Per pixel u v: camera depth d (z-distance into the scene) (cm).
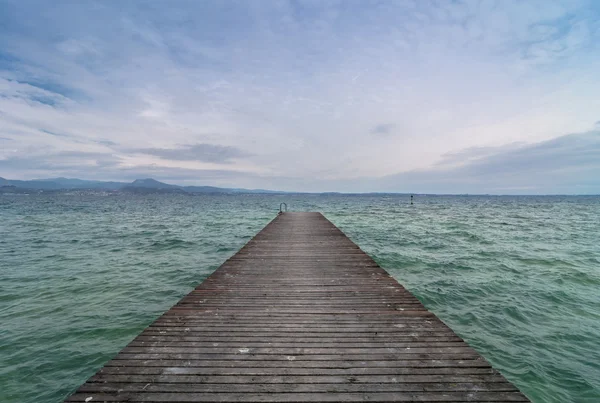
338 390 233
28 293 768
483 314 652
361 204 7338
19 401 381
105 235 1834
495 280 900
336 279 532
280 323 350
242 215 3569
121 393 227
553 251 1362
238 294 452
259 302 419
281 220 1586
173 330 330
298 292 462
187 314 375
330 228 1245
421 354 283
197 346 295
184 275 952
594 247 1466
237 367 261
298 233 1100
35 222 2575
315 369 259
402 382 243
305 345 299
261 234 1076
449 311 668
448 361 272
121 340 530
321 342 305
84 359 470
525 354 495
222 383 240
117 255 1256
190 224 2528
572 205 7469
